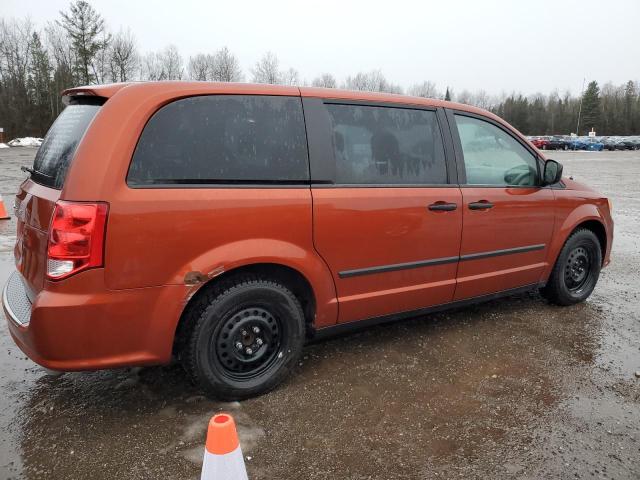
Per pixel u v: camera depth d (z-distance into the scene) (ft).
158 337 8.54
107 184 7.94
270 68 194.59
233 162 9.08
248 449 8.23
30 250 8.71
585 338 12.91
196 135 8.80
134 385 10.20
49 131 10.19
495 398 9.95
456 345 12.36
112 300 8.08
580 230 15.07
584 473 7.81
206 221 8.64
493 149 12.98
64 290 7.85
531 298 16.11
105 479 7.51
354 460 8.04
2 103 174.91
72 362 8.09
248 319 9.50
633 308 15.29
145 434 8.61
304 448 8.30
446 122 12.07
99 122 8.15
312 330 10.52
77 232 7.77
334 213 10.00
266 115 9.53
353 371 10.94
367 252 10.62
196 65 188.34
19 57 182.39
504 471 7.83
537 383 10.55
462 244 12.14
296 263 9.62
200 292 9.02
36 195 8.74
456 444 8.48
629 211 35.78
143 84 8.64
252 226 9.10
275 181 9.46
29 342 8.18
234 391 9.46
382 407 9.56
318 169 9.95
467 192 12.09
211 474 5.69
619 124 300.20
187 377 10.50
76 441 8.39
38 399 9.66
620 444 8.54
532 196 13.41
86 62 170.30
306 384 10.37
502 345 12.41
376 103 10.98
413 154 11.39
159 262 8.34
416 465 7.95
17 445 8.27
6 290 10.16
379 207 10.61
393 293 11.23
